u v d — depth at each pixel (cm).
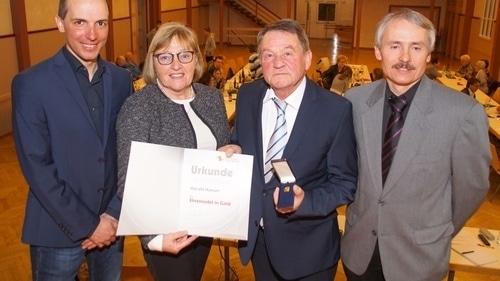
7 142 696
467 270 255
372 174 190
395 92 188
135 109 184
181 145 189
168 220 183
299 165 190
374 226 194
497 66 1238
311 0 2128
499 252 265
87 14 177
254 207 195
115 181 202
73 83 185
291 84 184
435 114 180
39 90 179
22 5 752
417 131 182
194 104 196
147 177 179
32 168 179
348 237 208
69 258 202
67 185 188
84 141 188
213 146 197
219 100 207
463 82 898
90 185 192
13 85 183
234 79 823
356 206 202
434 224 191
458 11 1606
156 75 191
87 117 187
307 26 2170
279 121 194
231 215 187
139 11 1356
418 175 183
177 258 199
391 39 177
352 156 196
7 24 737
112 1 1129
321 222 202
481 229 287
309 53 190
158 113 187
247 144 199
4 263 373
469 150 177
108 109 196
